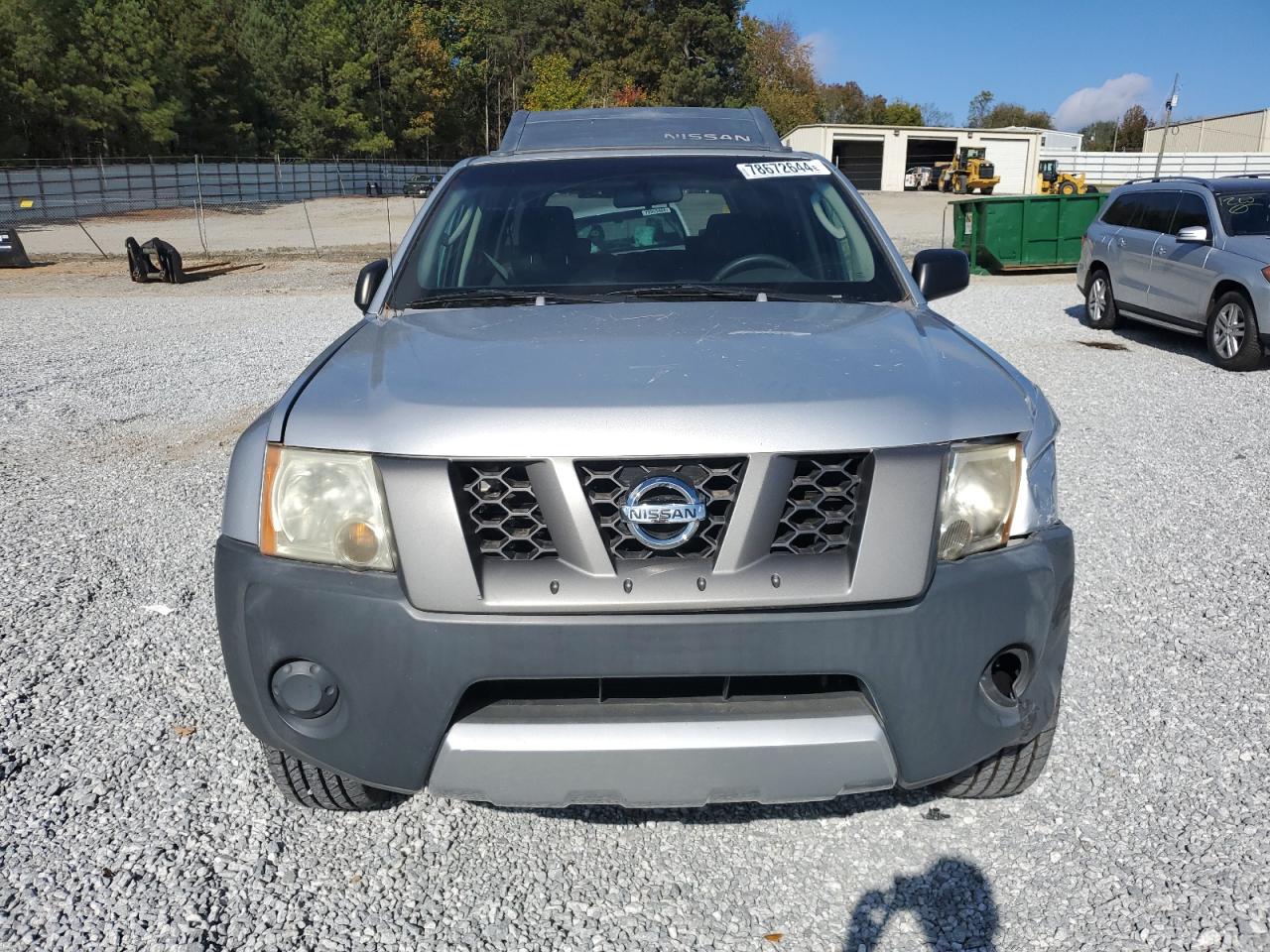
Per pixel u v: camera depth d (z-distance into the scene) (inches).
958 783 108.1
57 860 102.5
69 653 149.3
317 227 1440.7
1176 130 2709.2
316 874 101.0
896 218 1462.8
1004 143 2469.2
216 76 2386.8
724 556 82.0
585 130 172.2
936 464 84.5
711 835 106.9
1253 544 192.1
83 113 2102.6
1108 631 154.9
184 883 99.3
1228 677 139.0
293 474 87.3
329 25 2588.6
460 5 2955.2
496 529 83.6
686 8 2576.3
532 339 101.5
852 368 91.7
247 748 124.1
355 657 83.5
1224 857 101.0
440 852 104.4
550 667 81.6
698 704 85.0
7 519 211.9
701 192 137.9
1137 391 341.4
